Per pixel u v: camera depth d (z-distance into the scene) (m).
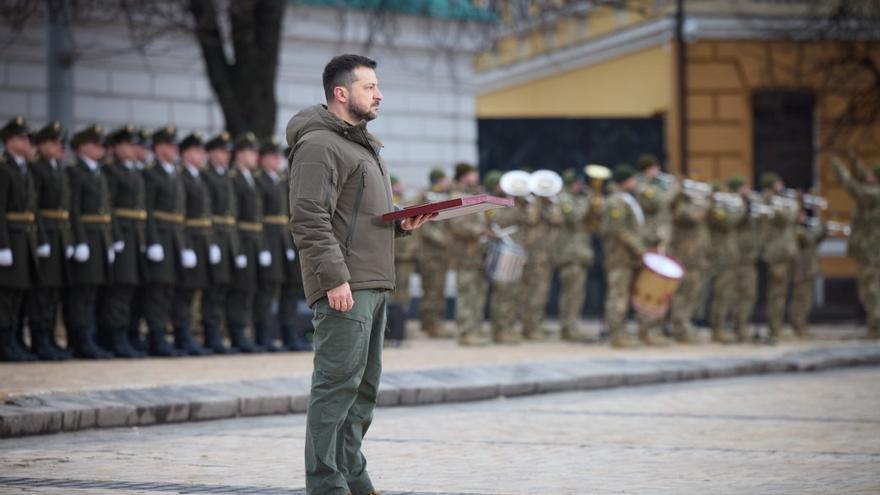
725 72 68.69
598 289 67.88
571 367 36.94
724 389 35.31
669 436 25.72
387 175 17.47
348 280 16.55
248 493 18.62
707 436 25.73
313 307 16.81
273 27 48.53
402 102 64.38
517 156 67.50
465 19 64.50
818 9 67.69
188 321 40.09
